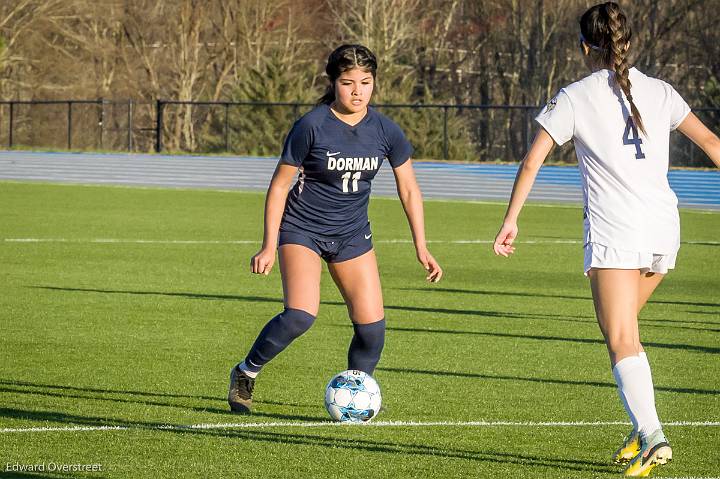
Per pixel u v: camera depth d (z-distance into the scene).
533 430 23.25
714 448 21.92
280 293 46.88
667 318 41.94
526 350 34.09
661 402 26.70
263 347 23.78
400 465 20.16
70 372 29.33
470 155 158.25
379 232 75.12
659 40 189.50
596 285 19.14
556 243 69.69
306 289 23.44
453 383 28.67
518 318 41.00
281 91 164.88
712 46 183.88
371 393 23.75
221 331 36.91
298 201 23.36
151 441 21.75
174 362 31.17
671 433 23.25
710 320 41.56
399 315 41.41
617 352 18.86
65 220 79.44
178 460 20.33
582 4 197.38
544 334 37.31
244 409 24.53
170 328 37.31
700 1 184.38
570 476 19.45
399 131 23.23
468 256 62.25
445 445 21.81
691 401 26.89
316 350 33.53
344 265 23.86
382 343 24.39
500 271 55.88
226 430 22.78
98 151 162.62
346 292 24.12
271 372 29.94
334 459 20.53
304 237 23.45
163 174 132.25
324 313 41.50
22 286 47.12
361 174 23.03
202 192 111.06
